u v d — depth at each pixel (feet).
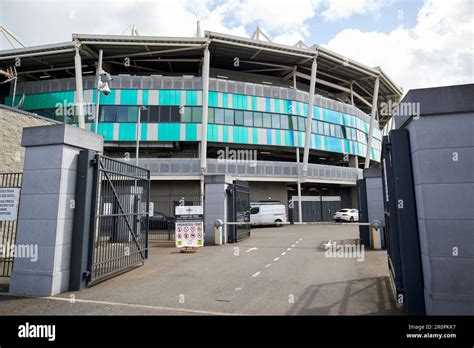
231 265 26.68
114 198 23.62
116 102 90.12
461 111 12.33
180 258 30.81
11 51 89.71
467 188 12.01
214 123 92.07
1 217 20.40
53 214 18.38
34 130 19.34
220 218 43.29
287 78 114.52
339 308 14.71
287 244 41.75
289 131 100.01
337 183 104.06
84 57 93.56
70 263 19.06
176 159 86.53
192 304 15.66
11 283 18.22
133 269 25.25
